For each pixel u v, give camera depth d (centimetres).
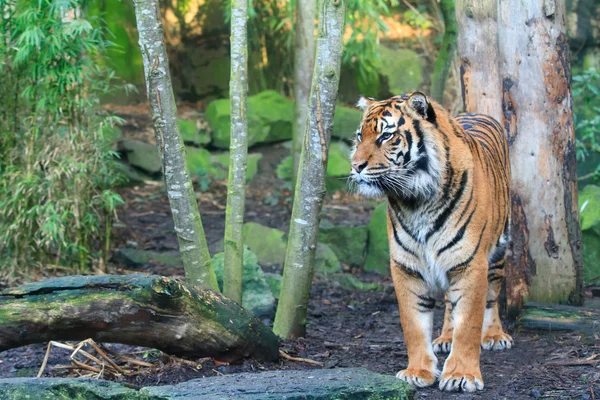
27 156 1065
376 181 641
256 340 700
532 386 657
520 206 907
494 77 919
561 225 908
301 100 1433
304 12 1404
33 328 622
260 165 1845
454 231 648
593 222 1094
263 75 2170
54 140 1072
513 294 916
